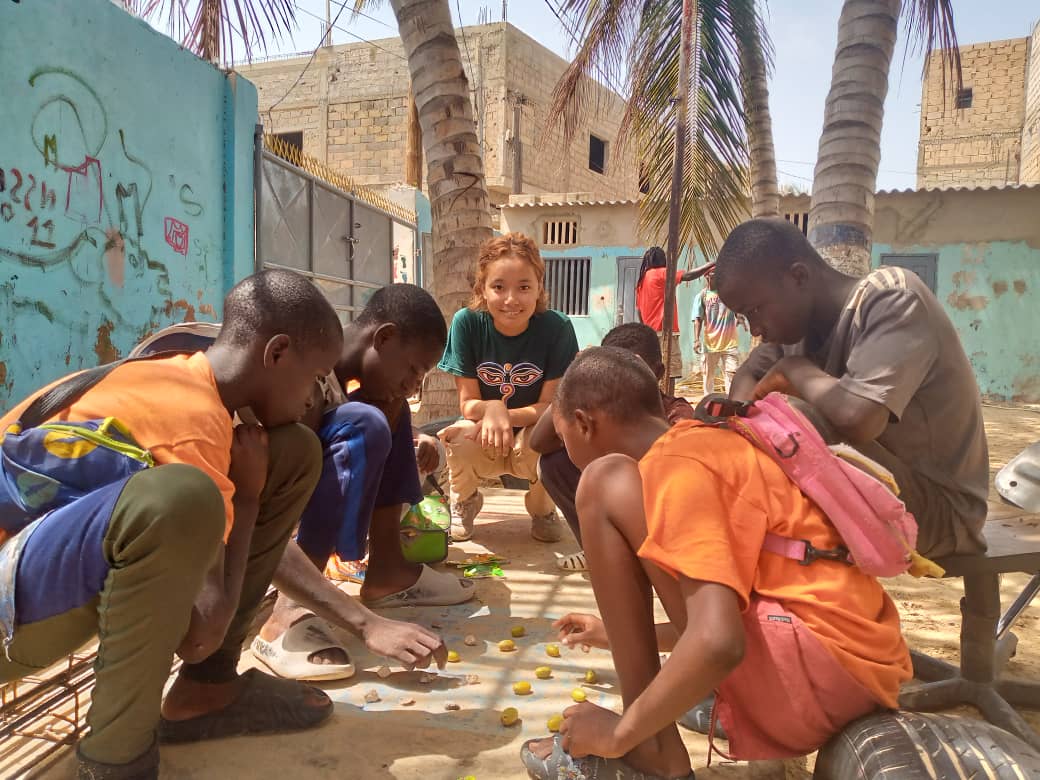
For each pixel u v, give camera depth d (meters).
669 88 7.39
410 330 2.60
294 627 2.30
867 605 1.58
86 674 2.17
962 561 2.01
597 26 6.99
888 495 1.54
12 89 4.50
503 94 17.70
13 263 4.57
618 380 1.75
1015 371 12.72
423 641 2.10
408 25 5.22
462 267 5.23
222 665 1.93
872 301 1.99
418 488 2.86
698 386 12.82
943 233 12.89
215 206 6.65
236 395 1.72
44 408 1.58
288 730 1.97
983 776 1.33
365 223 10.45
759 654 1.52
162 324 5.95
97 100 5.16
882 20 4.83
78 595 1.44
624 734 1.49
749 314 2.16
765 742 1.61
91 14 5.08
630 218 14.53
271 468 1.83
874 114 4.90
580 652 2.50
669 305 4.20
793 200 13.44
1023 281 12.61
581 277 14.90
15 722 1.83
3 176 4.46
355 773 1.80
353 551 2.41
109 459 1.49
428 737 1.97
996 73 21.92
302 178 8.58
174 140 6.01
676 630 1.60
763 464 1.59
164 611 1.44
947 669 2.29
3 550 1.46
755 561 1.51
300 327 1.70
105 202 5.29
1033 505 2.49
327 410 2.50
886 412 1.92
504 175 17.80
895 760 1.39
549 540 3.74
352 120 18.75
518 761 1.86
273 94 19.33
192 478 1.43
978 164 22.31
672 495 1.49
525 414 3.38
